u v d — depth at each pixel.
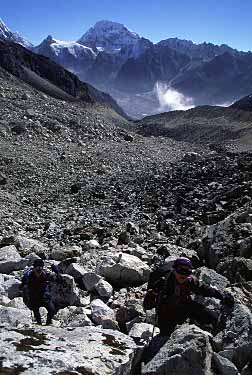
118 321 9.78
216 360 6.66
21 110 70.00
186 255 13.66
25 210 26.83
